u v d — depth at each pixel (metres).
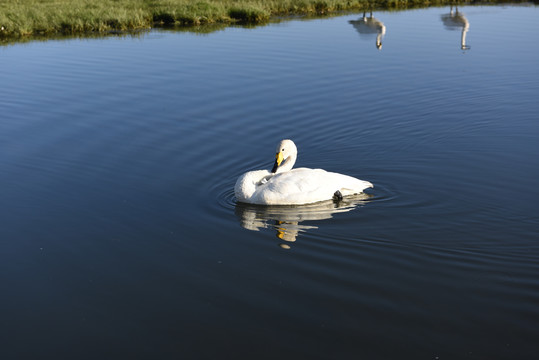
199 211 11.12
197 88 18.75
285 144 12.66
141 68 21.36
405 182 12.38
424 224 10.46
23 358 7.06
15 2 38.03
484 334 7.36
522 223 10.37
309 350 7.11
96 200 11.48
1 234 10.12
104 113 16.50
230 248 9.68
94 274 8.89
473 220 10.55
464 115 16.27
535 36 26.05
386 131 15.33
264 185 11.70
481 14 33.75
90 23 31.44
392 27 29.50
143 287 8.52
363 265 9.08
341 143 14.62
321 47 24.58
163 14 33.19
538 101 17.20
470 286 8.44
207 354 7.07
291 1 36.97
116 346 7.25
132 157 13.59
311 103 17.38
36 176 12.54
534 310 7.83
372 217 10.83
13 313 7.94
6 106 17.19
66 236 10.08
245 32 28.70
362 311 7.88
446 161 13.37
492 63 21.47
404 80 19.59
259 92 18.33
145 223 10.57
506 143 14.30
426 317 7.73
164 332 7.49
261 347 7.17
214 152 13.96
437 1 40.72
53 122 15.82
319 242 9.85
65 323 7.72
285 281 8.64
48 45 26.45
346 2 38.31
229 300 8.16
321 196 11.62
